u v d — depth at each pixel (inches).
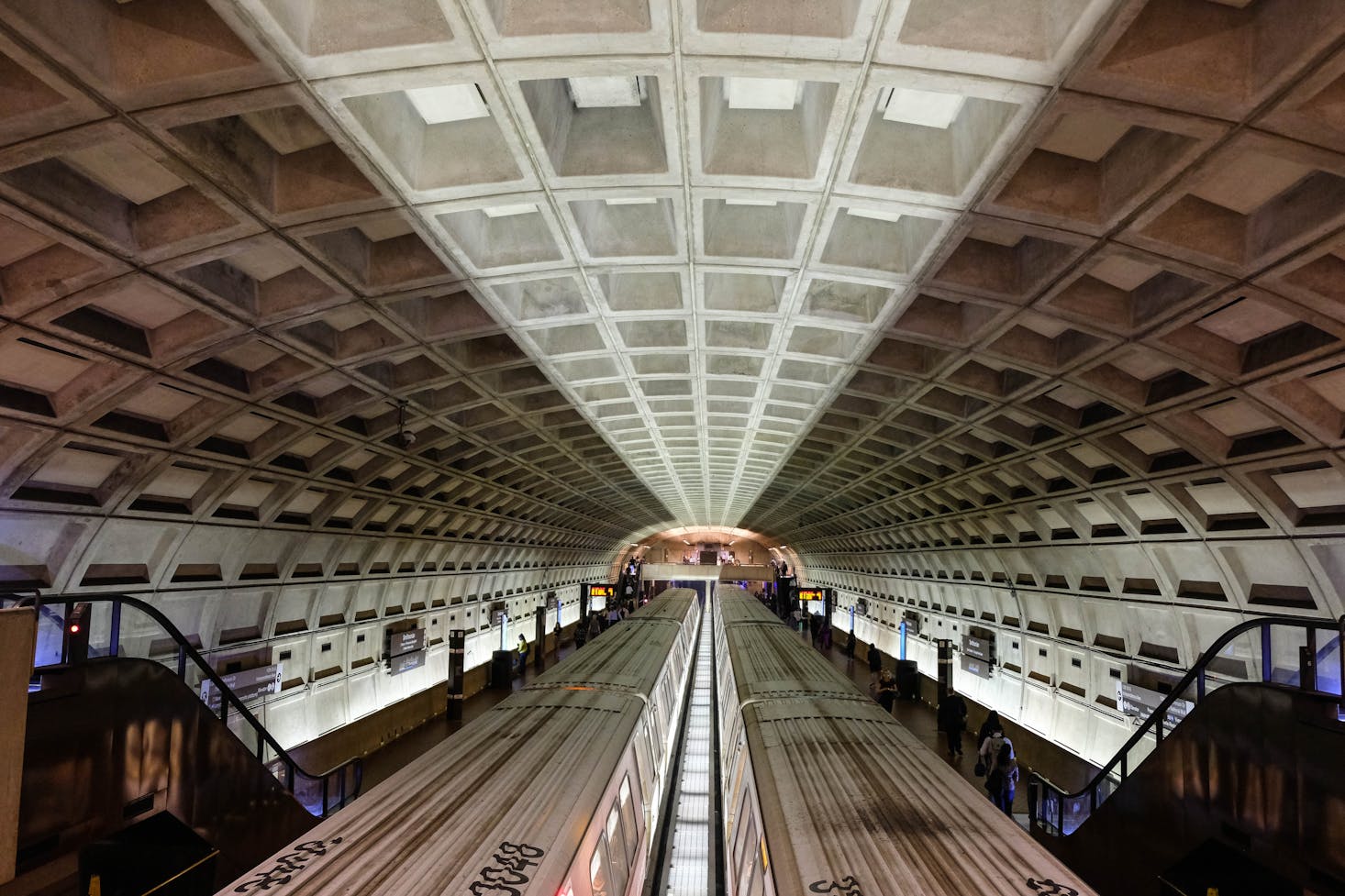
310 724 572.4
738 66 166.4
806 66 165.3
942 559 845.8
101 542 360.5
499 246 268.7
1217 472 334.0
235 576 467.5
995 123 181.8
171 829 256.4
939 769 243.0
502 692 947.3
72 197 187.9
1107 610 530.3
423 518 679.7
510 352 381.4
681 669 773.3
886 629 1237.7
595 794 233.0
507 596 1126.4
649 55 163.0
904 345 370.3
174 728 252.8
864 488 773.9
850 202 224.4
